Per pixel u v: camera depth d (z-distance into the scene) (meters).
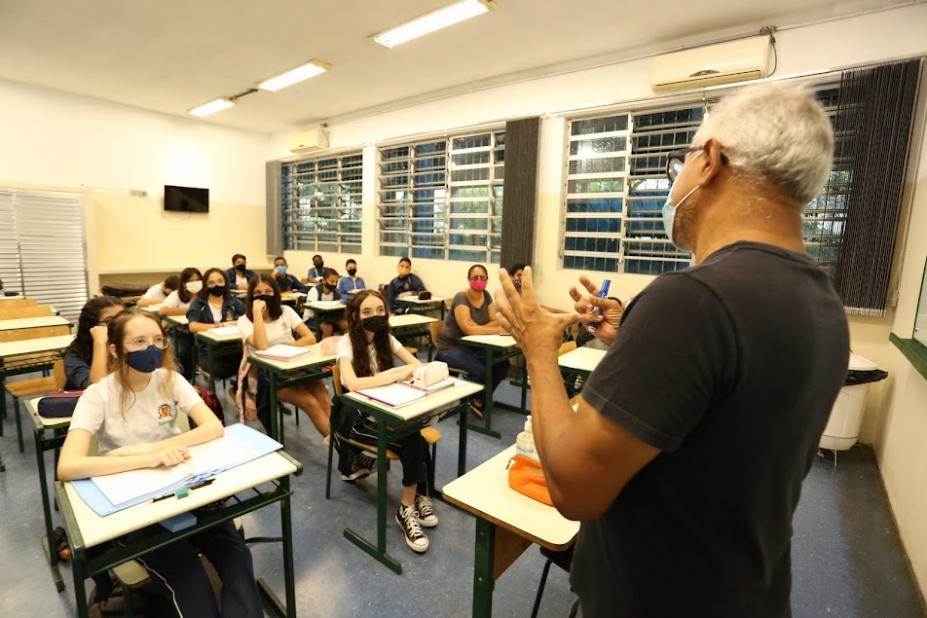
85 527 1.06
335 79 4.93
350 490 2.49
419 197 5.87
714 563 0.59
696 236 0.67
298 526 2.17
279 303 3.23
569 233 4.66
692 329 0.50
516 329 0.72
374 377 2.18
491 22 3.57
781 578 0.67
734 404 0.52
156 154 6.47
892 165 2.94
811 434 0.59
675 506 0.59
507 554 1.31
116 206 6.20
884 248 2.98
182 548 1.36
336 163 6.76
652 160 4.19
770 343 0.50
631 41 3.85
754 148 0.57
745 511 0.57
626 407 0.52
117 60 4.52
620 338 0.56
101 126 5.97
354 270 6.22
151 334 1.52
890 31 3.01
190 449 1.43
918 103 2.91
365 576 1.86
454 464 2.82
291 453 2.91
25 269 5.39
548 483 0.63
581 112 4.34
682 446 0.56
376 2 3.33
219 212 7.17
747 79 3.49
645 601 0.64
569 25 3.59
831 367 0.57
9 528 2.08
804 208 0.60
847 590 1.87
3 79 5.23
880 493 2.59
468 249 5.43
